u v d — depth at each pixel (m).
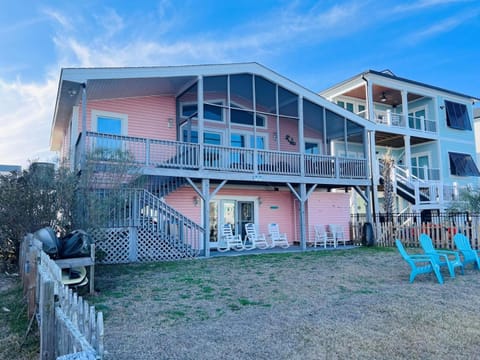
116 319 4.86
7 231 8.34
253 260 10.11
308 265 9.22
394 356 3.62
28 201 8.34
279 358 3.59
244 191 14.88
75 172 8.93
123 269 8.55
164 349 3.83
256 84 13.52
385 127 17.77
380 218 15.22
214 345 3.94
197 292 6.37
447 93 21.03
